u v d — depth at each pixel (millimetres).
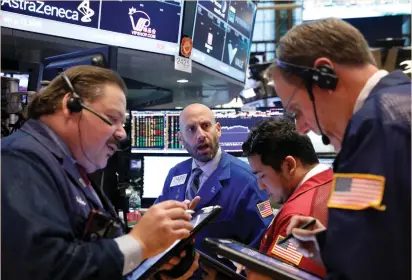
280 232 1333
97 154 1152
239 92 4539
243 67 4219
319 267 1199
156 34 2924
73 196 1076
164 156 3037
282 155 1479
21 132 1115
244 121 3000
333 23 1021
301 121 1083
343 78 981
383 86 952
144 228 1050
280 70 1054
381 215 819
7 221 903
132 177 3008
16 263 879
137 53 2928
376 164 849
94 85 1128
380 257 810
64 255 908
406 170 832
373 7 4699
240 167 2176
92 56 1911
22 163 989
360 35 1013
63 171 1074
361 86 977
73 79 1135
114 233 1083
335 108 1001
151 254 1044
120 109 1156
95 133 1113
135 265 1008
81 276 908
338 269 850
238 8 3852
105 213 1125
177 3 2977
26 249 881
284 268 1061
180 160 3023
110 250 969
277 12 6059
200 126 2199
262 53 5176
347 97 985
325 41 994
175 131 3029
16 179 955
